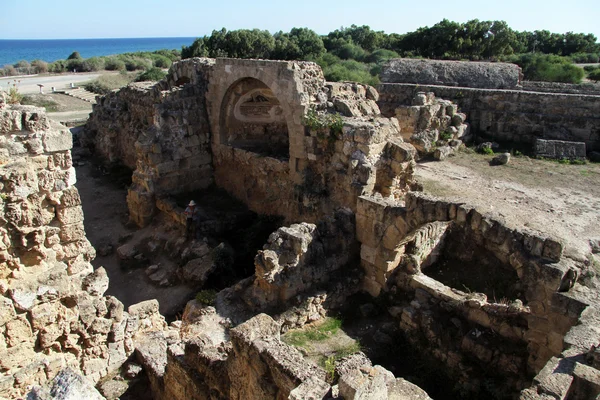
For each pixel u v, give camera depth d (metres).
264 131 20.12
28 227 7.49
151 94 21.86
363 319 12.59
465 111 27.52
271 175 17.58
